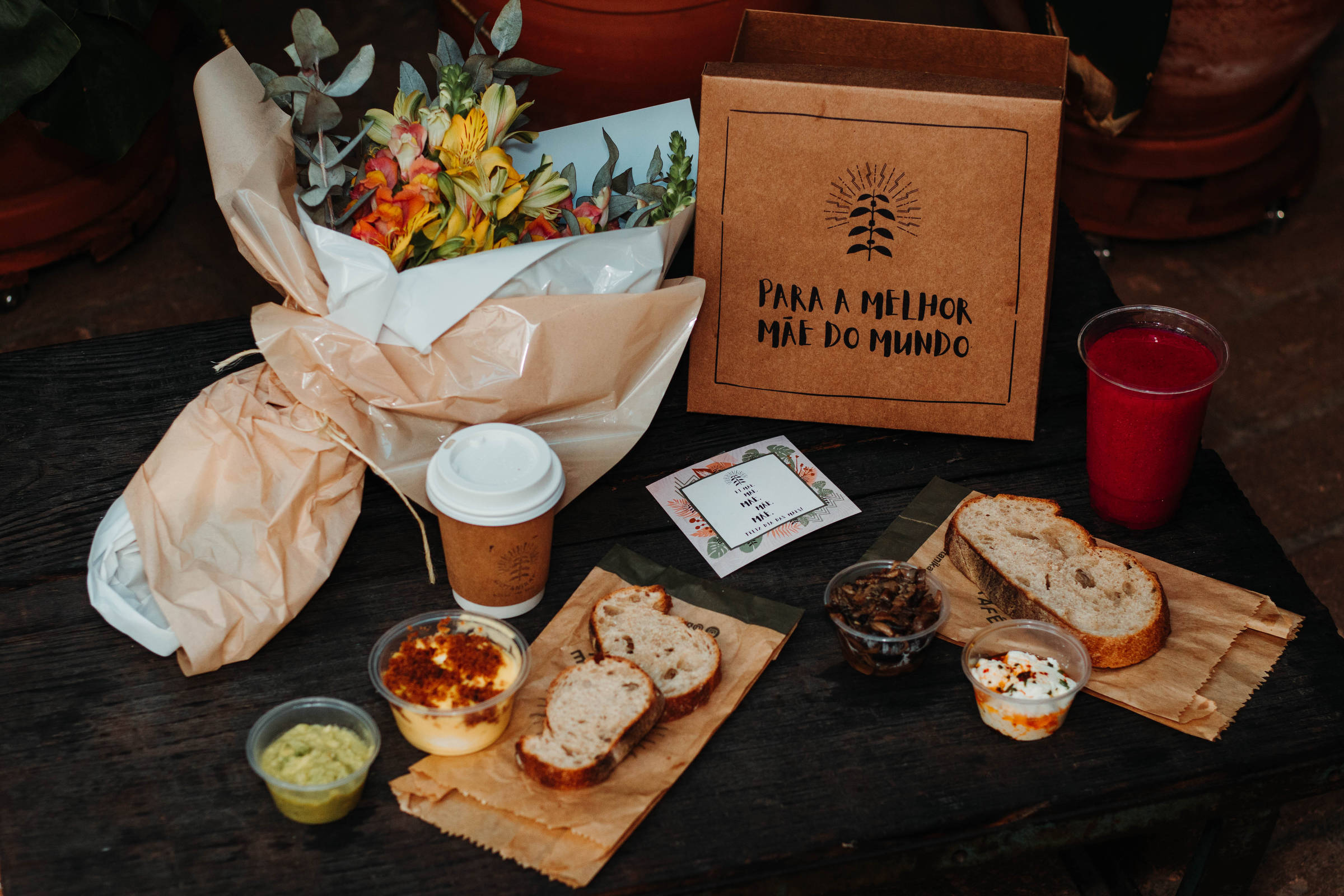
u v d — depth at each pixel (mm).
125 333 1520
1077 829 1078
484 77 1348
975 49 1427
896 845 1031
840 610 1144
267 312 1214
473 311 1185
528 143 1479
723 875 996
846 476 1375
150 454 1340
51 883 975
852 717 1115
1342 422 2307
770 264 1385
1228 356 1201
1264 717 1116
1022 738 1092
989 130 1307
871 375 1411
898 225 1354
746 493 1344
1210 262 2660
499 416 1242
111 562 1182
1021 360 1382
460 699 1024
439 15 2102
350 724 1062
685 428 1436
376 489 1332
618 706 1047
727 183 1358
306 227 1184
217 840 1004
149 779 1050
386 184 1257
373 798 1035
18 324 2383
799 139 1333
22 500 1307
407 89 1332
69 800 1031
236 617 1122
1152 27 2156
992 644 1139
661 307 1246
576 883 958
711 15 1928
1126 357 1235
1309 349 2455
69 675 1134
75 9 1923
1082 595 1170
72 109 1954
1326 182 2855
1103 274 1644
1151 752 1086
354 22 3033
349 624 1190
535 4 1920
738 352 1421
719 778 1060
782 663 1164
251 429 1217
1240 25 2191
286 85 1259
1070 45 2248
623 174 1435
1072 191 2594
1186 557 1276
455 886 973
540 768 1002
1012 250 1347
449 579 1200
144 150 2404
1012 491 1360
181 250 2533
